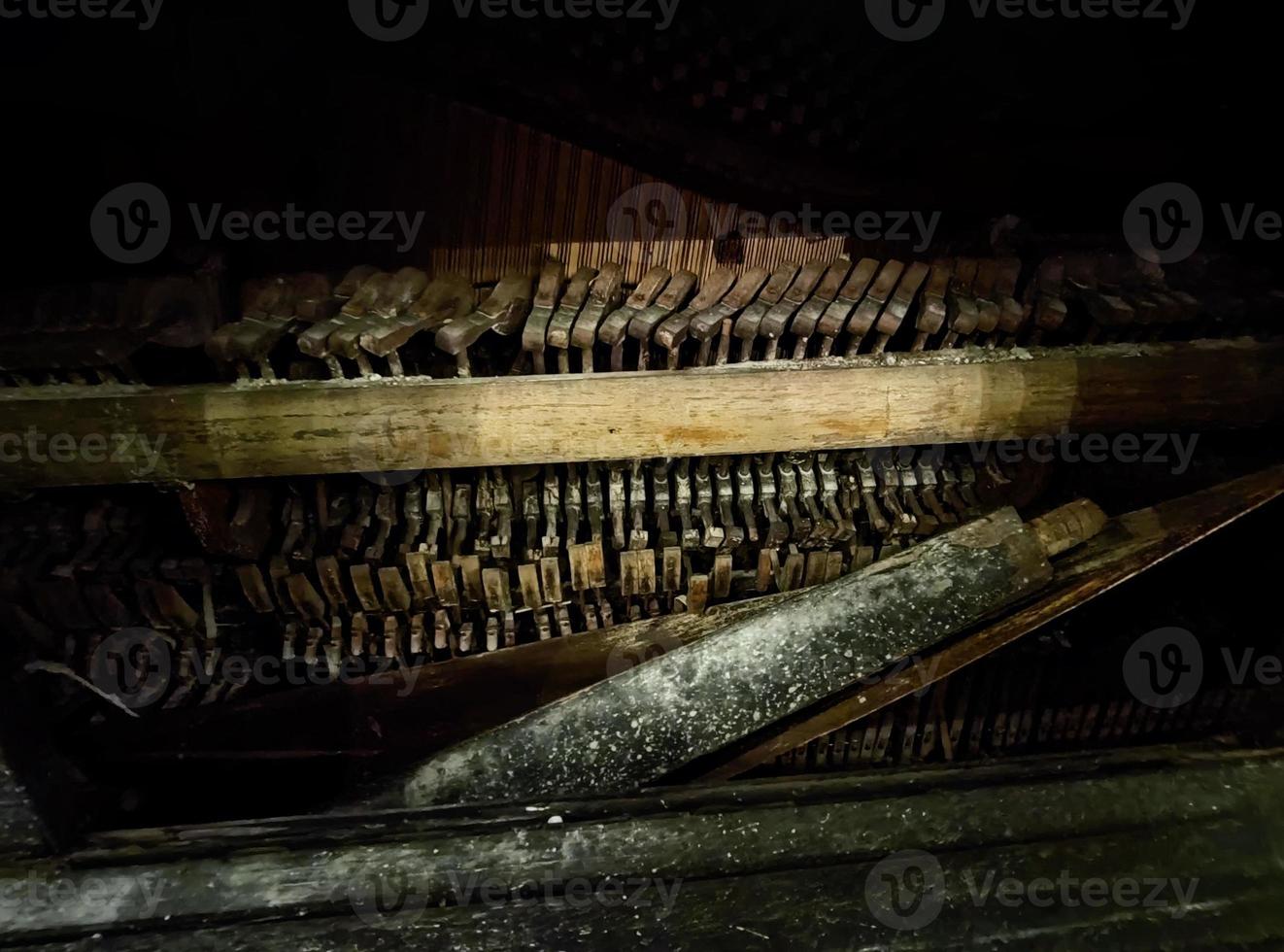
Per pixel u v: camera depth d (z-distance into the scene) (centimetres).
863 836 34
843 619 39
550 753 38
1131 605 55
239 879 32
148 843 33
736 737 38
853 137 44
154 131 39
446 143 41
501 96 40
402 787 37
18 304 37
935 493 47
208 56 37
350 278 39
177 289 37
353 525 41
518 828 34
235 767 47
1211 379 42
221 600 44
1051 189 46
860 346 43
